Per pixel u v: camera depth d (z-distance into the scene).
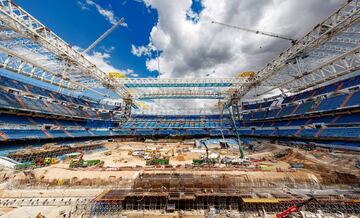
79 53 43.50
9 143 36.88
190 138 75.25
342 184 22.03
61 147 40.88
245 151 46.53
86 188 22.45
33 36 32.78
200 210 18.39
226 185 22.25
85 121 67.44
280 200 18.02
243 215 17.28
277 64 45.78
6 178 23.38
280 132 55.94
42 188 22.02
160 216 17.48
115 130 75.38
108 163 34.19
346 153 31.44
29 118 46.94
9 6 27.19
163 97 78.19
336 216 16.08
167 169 27.73
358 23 28.92
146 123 84.31
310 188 21.70
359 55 33.03
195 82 60.69
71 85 57.44
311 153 34.44
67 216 17.00
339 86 45.59
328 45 37.62
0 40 35.44
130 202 18.94
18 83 48.88
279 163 32.03
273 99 73.56
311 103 51.03
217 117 88.81
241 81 59.47
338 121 40.97
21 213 17.12
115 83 60.84
